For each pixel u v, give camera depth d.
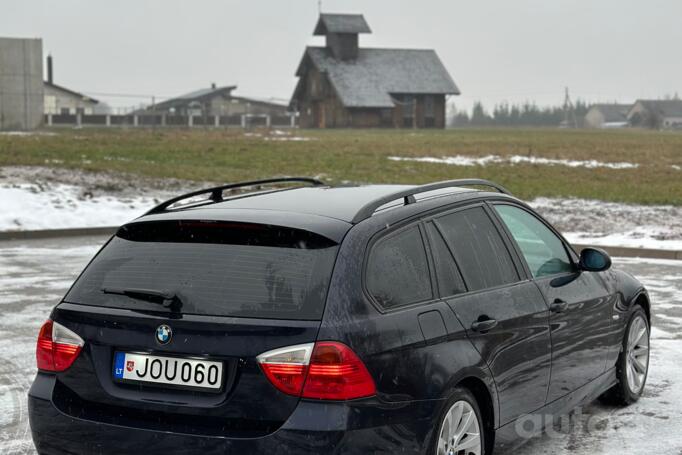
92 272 5.10
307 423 4.36
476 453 5.29
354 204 5.34
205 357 4.58
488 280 5.69
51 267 15.27
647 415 7.39
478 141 78.00
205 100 143.62
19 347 9.70
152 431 4.62
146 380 4.70
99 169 31.64
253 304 4.58
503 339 5.53
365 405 4.45
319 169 39.56
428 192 5.99
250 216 4.95
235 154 48.41
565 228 21.34
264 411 4.45
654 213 24.81
